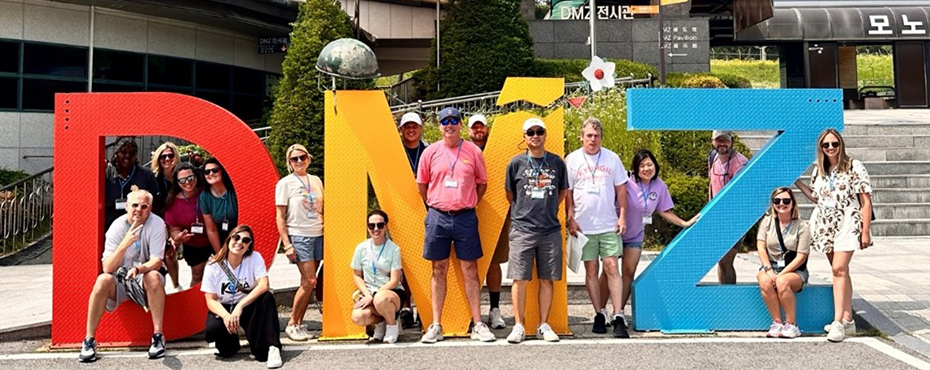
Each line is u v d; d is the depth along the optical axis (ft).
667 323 16.92
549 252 15.92
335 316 16.63
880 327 16.53
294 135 33.06
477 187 16.35
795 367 13.67
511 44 43.09
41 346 16.20
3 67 36.14
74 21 38.17
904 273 22.77
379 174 16.92
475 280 16.37
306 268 16.42
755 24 66.59
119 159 18.78
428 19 56.95
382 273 16.25
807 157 16.99
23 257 29.63
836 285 16.10
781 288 16.20
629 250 17.58
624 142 32.01
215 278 15.08
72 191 16.24
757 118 16.99
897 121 45.32
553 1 66.39
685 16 57.36
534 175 15.87
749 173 17.03
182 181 16.74
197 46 43.57
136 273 15.08
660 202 17.75
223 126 16.72
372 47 54.24
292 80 34.24
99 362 14.76
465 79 42.45
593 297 16.81
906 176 35.76
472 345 15.78
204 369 14.17
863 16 73.05
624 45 55.31
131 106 16.52
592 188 16.53
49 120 37.45
